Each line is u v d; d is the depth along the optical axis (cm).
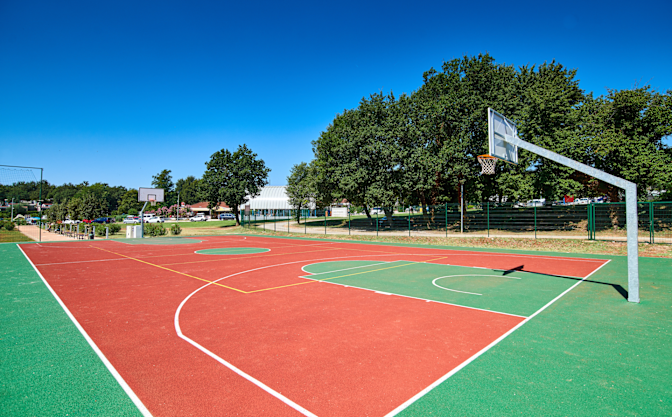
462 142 3231
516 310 856
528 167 2856
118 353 611
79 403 446
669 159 2594
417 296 1013
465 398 447
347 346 630
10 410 430
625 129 2825
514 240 2555
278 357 585
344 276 1359
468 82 3409
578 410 420
